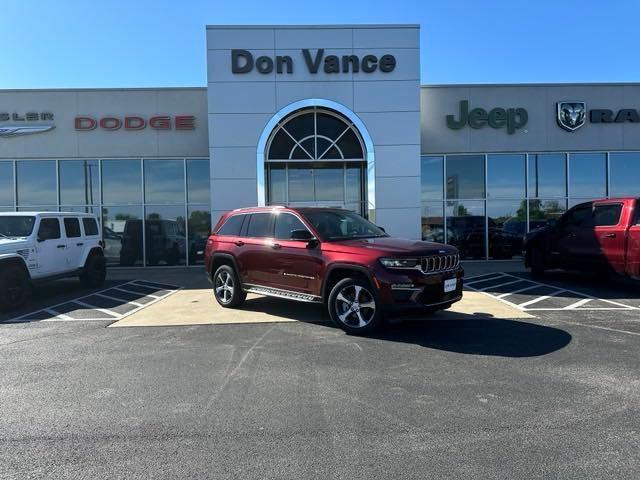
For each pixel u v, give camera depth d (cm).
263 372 533
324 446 361
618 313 823
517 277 1262
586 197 1722
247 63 1500
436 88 1686
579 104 1698
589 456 340
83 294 1116
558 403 434
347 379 506
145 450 358
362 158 1552
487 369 532
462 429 385
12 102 1645
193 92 1669
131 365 566
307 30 1512
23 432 391
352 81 1516
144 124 1662
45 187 1670
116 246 1684
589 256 1073
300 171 1648
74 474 325
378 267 657
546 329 715
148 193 1684
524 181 1719
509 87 1697
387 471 325
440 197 1708
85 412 430
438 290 669
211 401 452
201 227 1689
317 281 732
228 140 1503
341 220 812
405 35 1522
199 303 975
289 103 1509
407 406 432
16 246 942
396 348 621
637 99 1706
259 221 862
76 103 1655
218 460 342
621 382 486
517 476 316
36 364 573
